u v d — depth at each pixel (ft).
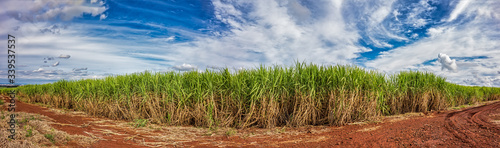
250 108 20.03
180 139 16.66
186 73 24.86
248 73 21.98
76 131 17.16
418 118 23.11
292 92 21.52
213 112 21.22
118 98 27.53
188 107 21.88
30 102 49.90
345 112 20.70
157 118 22.77
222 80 21.94
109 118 27.09
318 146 14.29
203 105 21.48
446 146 13.14
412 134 15.87
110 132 18.02
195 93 21.79
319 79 21.79
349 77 22.22
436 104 31.53
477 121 19.72
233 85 21.04
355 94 21.97
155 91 24.40
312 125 20.74
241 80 21.20
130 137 16.65
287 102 21.31
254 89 19.94
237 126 20.27
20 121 16.35
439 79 33.27
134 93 26.18
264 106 19.86
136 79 27.86
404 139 14.73
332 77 21.65
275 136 17.26
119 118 26.40
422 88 30.25
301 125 20.48
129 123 22.62
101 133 17.51
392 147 13.29
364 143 14.26
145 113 24.80
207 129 19.81
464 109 30.35
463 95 41.39
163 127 20.61
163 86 24.07
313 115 20.74
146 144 15.21
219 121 20.52
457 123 19.08
